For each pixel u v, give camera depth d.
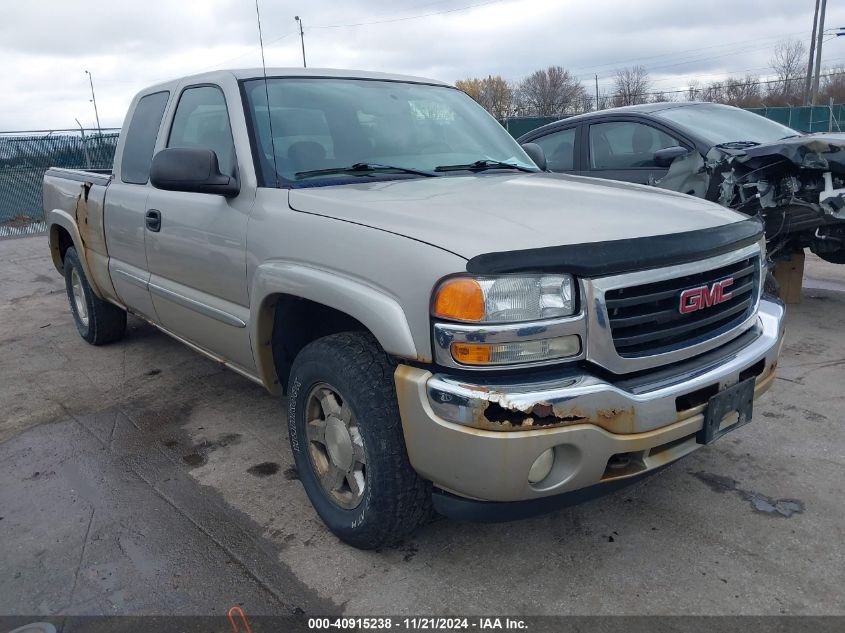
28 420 4.21
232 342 3.36
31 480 3.45
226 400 4.41
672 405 2.30
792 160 4.71
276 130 3.25
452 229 2.31
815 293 6.44
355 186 3.02
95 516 3.09
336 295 2.49
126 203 4.19
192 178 3.04
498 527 2.91
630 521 2.92
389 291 2.32
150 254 3.96
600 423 2.18
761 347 2.65
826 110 24.28
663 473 3.29
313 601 2.50
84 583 2.63
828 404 3.99
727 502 3.04
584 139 6.46
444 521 2.96
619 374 2.25
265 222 2.94
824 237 5.27
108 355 5.40
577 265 2.14
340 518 2.73
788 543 2.73
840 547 2.70
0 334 6.22
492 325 2.11
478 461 2.14
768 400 4.07
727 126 5.95
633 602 2.44
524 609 2.42
